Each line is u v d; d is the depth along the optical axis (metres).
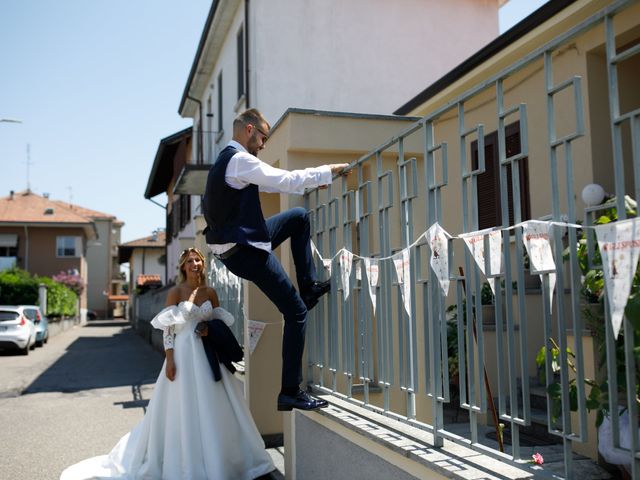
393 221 4.95
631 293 1.95
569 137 1.97
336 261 4.00
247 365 6.10
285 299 3.55
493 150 7.90
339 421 3.35
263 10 13.57
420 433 2.87
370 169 4.92
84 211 60.84
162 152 23.48
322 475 3.74
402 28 14.40
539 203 7.04
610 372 1.83
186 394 4.81
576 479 3.59
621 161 1.78
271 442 6.07
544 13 6.55
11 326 19.03
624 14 5.91
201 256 5.32
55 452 6.42
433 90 8.77
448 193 8.68
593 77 6.34
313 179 3.45
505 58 7.44
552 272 2.02
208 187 3.37
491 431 5.08
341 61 13.90
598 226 1.75
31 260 43.47
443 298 2.72
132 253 59.94
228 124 16.38
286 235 3.79
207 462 4.71
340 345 4.41
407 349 3.14
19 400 10.17
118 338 27.86
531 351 5.77
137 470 4.96
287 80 13.55
